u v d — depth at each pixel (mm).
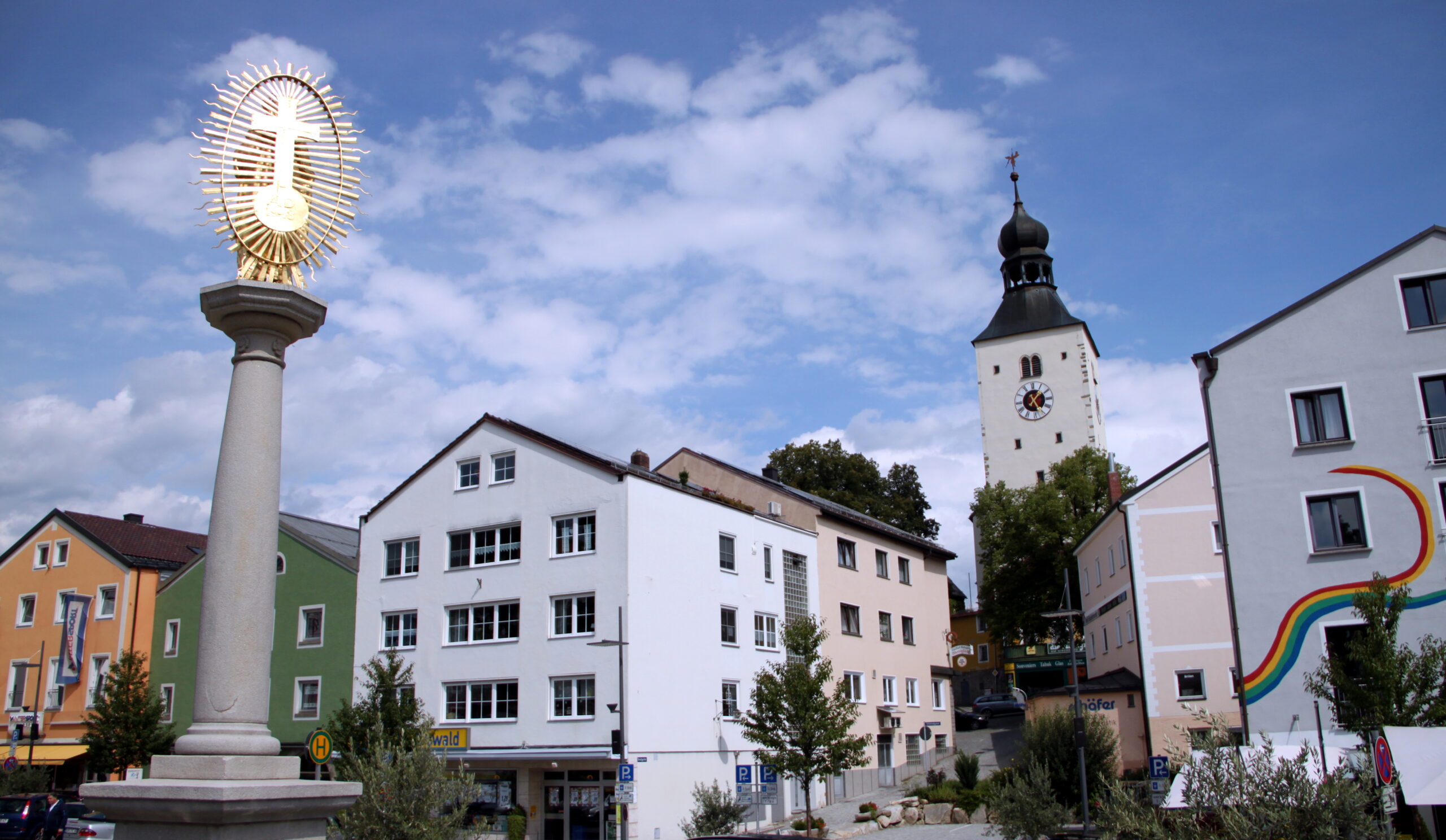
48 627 52312
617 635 36750
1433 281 30344
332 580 44125
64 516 53406
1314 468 30141
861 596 50781
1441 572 28484
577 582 38094
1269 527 30188
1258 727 29094
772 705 35812
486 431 41875
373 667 37750
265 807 12570
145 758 43281
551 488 39625
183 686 47781
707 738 39219
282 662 44406
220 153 14898
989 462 86125
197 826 12375
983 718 63219
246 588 13852
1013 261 90688
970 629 88938
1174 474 40375
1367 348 30391
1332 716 28078
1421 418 29547
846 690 47344
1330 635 29062
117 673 44094
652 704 36906
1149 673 39000
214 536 13992
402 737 32906
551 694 37750
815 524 48281
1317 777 16047
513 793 37531
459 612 40812
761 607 43562
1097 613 51156
